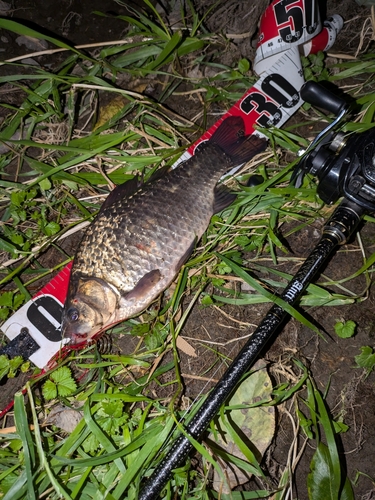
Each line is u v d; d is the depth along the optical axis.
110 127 0.47
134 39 0.49
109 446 0.33
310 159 0.35
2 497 0.32
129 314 0.36
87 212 0.42
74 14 0.53
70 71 0.50
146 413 0.34
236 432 0.34
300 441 0.36
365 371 0.37
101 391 0.36
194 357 0.38
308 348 0.38
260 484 0.35
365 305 0.39
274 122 0.43
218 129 0.40
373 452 0.36
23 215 0.42
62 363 0.36
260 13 0.47
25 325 0.37
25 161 0.46
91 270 0.35
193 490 0.33
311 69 0.46
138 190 0.37
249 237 0.41
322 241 0.33
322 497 0.33
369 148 0.32
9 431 0.35
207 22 0.51
